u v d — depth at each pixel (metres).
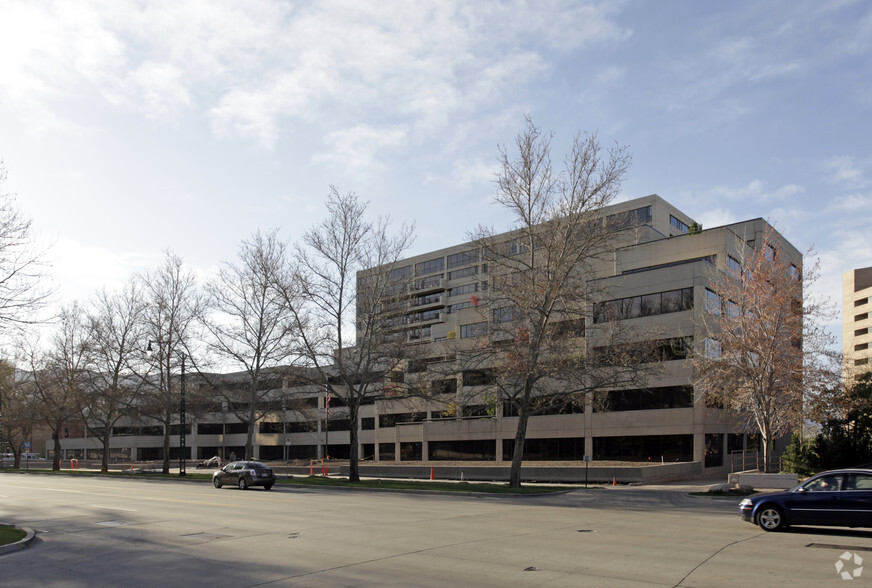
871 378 38.69
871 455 36.28
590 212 32.19
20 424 65.00
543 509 22.38
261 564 11.87
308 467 58.16
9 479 45.50
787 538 14.31
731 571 10.48
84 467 81.06
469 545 13.72
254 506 23.08
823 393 32.81
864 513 14.41
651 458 47.06
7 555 13.56
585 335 36.00
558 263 32.41
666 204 69.31
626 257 53.16
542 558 12.00
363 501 25.77
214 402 54.31
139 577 11.03
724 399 35.81
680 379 45.53
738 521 18.16
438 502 25.52
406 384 37.72
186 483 41.06
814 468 36.88
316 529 16.61
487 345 33.81
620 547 13.22
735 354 33.59
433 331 71.69
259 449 94.06
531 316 32.62
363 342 37.97
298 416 58.56
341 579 10.45
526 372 31.94
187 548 13.82
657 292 47.00
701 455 44.53
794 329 32.78
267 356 44.97
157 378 59.22
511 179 33.66
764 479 29.42
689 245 49.75
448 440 62.34
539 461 52.56
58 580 10.95
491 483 39.72
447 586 9.74
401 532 15.94
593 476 41.12
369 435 79.06
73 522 18.69
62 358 61.47
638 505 24.33
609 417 49.69
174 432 98.69
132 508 22.41
